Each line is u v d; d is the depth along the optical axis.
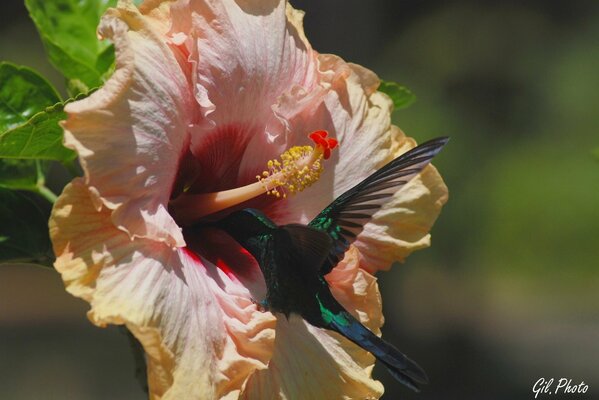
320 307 2.50
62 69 2.61
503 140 5.85
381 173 2.50
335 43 5.59
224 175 2.57
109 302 2.49
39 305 6.51
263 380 2.54
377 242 2.58
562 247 5.76
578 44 6.07
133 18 2.51
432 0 5.98
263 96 2.56
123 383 5.41
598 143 5.81
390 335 5.27
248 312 2.53
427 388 5.33
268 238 2.52
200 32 2.54
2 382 5.32
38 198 2.67
